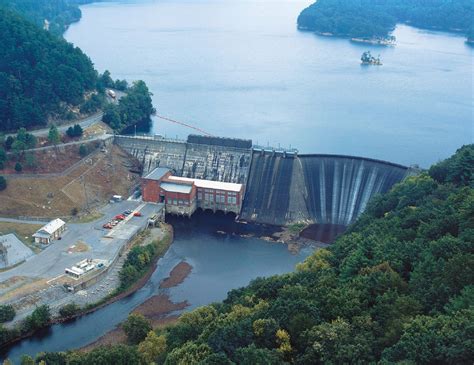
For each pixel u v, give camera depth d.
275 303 118.69
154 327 171.25
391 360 90.12
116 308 183.62
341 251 161.88
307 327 107.62
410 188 193.25
